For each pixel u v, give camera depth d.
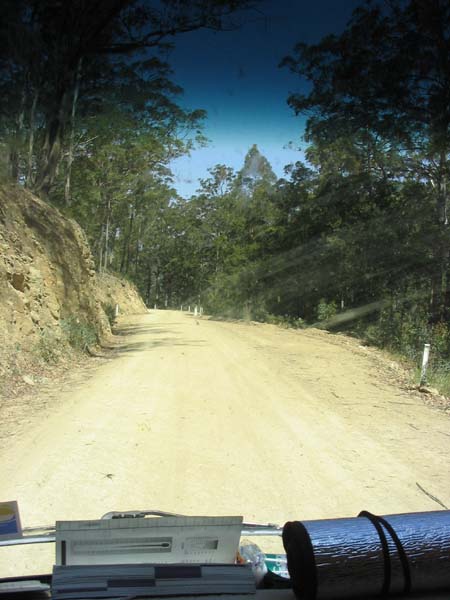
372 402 11.00
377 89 26.28
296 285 41.38
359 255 34.03
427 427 9.05
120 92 26.67
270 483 6.23
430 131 26.03
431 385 13.00
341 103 27.84
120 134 30.42
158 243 79.88
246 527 3.53
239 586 2.08
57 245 18.23
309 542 2.01
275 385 12.44
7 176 18.02
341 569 1.96
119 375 13.02
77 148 32.38
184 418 9.04
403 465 7.02
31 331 13.89
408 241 30.81
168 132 29.25
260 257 46.53
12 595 2.36
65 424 8.30
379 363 17.69
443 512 2.26
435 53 25.09
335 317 35.19
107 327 23.98
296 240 40.78
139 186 53.72
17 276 14.22
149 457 6.97
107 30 23.80
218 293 52.31
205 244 74.62
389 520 2.15
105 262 54.75
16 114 21.86
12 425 8.16
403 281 31.31
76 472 6.29
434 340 20.64
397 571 1.99
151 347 19.59
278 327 36.53
